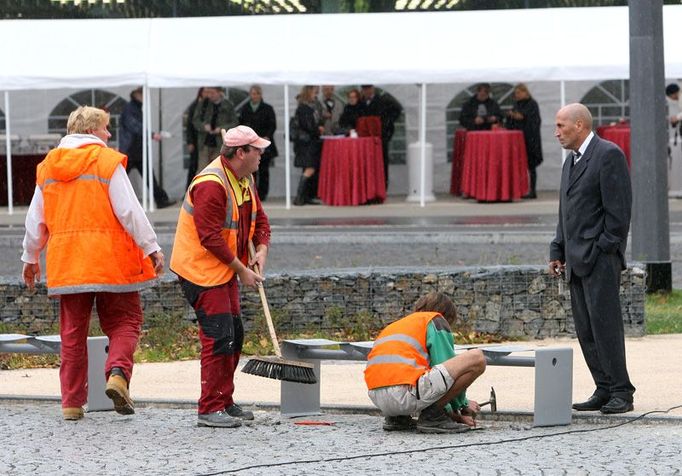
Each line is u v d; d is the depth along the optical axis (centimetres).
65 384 1565
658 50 2627
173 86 3975
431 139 4903
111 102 4791
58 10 4975
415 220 3806
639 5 2628
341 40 4056
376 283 2216
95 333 2159
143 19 4134
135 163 4350
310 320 2214
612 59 3944
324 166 4328
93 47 4012
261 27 4094
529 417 1534
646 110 2622
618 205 1524
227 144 1514
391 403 1448
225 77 3969
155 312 2186
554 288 2212
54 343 1659
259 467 1298
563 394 1509
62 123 4772
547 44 4009
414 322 1474
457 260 3088
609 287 1534
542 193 4769
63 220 1540
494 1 5041
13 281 2225
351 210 4181
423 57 3997
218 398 1524
